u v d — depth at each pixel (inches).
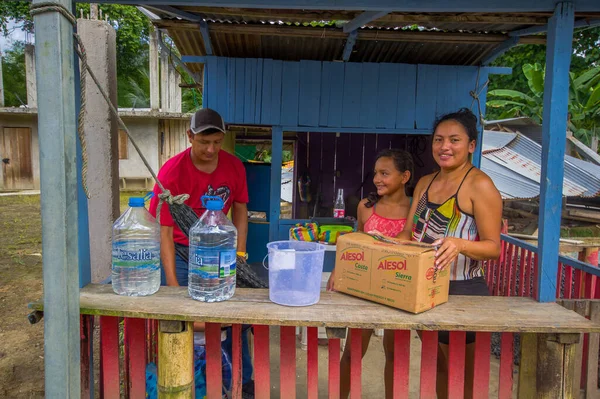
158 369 66.3
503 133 398.9
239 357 76.0
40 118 57.5
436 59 145.4
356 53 142.0
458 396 71.2
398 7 73.4
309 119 147.4
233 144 198.1
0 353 141.8
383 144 177.5
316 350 71.7
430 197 80.0
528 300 73.7
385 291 66.8
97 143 135.9
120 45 770.2
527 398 72.3
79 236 75.4
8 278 223.6
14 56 820.6
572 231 358.3
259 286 83.8
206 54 143.0
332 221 157.0
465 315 65.0
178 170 96.7
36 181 584.1
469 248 67.9
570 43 72.3
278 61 144.9
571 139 389.4
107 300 68.6
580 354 105.7
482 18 105.3
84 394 74.4
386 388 90.0
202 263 68.1
